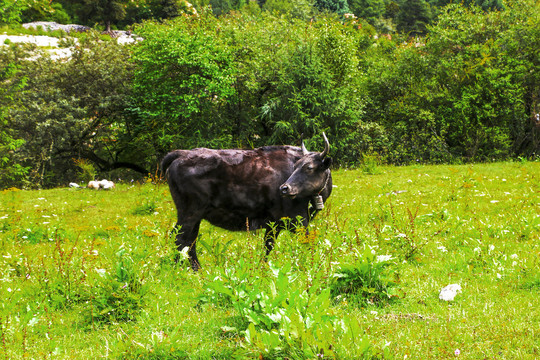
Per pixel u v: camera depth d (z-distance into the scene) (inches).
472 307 217.9
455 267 277.3
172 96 1034.7
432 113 1123.9
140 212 542.9
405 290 244.5
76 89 1137.4
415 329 195.5
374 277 236.4
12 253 341.1
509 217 400.8
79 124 1072.2
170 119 1071.6
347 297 232.2
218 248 289.3
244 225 315.6
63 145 1125.7
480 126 1098.1
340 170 882.1
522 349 175.2
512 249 304.7
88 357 183.6
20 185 1109.7
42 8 3152.1
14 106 1098.7
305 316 184.5
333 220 402.3
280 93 1132.5
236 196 303.4
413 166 868.0
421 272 273.3
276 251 285.3
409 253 300.4
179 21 1207.6
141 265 259.4
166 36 1039.6
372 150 1090.1
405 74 1273.4
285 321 173.0
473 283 249.8
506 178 657.0
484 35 1213.1
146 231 340.2
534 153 1108.5
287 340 167.2
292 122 1089.4
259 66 1122.0
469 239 331.0
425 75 1259.2
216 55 1048.8
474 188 576.4
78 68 1125.1
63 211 565.6
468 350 177.2
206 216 310.0
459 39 1213.7
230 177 302.0
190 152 310.3
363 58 1565.0
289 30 1222.3
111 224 465.4
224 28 1185.4
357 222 407.5
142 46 1097.4
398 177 728.3
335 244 294.0
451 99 1131.9
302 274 249.6
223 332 199.2
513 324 195.2
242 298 209.8
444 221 378.6
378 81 1289.4
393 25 3853.3
